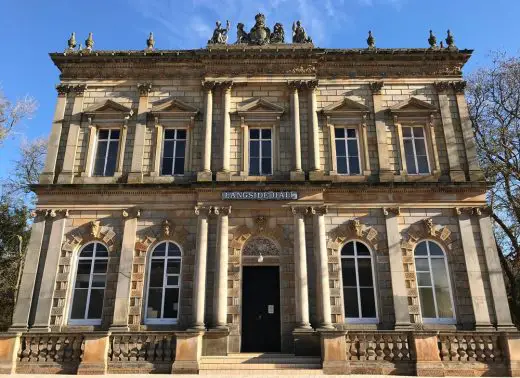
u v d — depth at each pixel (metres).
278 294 20.12
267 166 22.19
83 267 20.55
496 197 25.73
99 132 23.06
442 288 20.02
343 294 19.91
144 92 23.25
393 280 19.81
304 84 22.97
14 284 31.55
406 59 23.66
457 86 23.25
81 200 21.22
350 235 20.70
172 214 21.05
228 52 23.17
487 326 18.92
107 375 16.06
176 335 16.98
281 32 24.77
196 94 23.38
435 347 16.64
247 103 23.03
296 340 18.36
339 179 21.67
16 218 33.62
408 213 20.98
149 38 24.78
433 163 22.03
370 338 17.06
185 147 22.38
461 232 20.55
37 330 19.06
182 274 20.08
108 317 19.52
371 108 23.03
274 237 20.56
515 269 27.25
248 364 17.02
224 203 20.75
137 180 21.55
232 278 19.86
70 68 23.81
